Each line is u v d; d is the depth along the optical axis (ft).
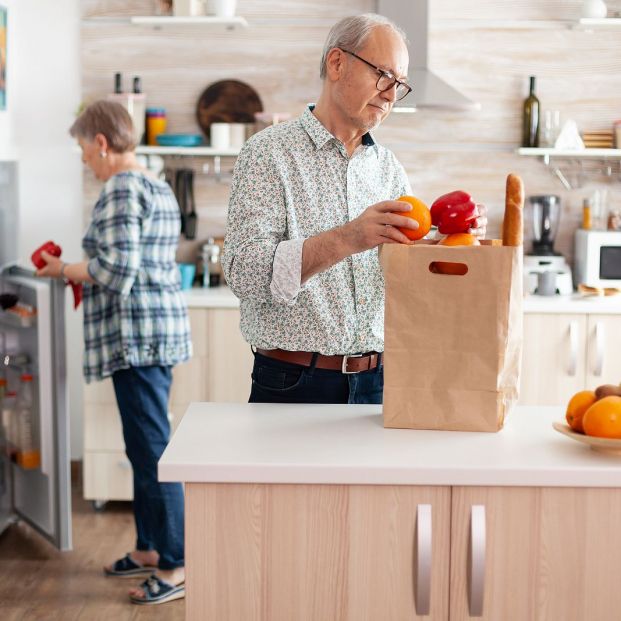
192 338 12.80
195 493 5.24
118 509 13.23
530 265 13.70
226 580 5.30
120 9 14.07
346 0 13.99
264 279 6.36
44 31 14.11
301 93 14.17
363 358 7.13
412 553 5.27
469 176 14.35
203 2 13.73
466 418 5.83
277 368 7.11
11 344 11.82
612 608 5.30
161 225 10.20
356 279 7.04
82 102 13.88
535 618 5.29
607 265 13.60
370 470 5.15
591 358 12.76
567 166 14.30
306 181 6.96
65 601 10.22
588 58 14.15
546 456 5.38
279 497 5.24
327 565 5.28
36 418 11.46
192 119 14.30
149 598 10.16
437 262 6.01
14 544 11.86
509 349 5.81
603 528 5.25
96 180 14.24
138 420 10.23
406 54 6.76
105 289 9.92
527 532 5.24
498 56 14.12
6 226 11.64
